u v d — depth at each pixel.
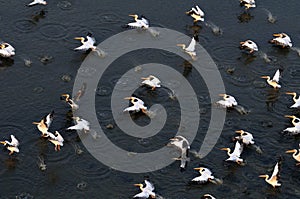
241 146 64.12
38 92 69.94
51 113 64.69
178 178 61.25
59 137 63.03
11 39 76.81
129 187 60.00
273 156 64.56
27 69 72.81
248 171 62.56
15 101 68.56
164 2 85.31
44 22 79.75
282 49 79.19
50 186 59.50
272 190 60.91
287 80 74.75
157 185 60.47
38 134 64.62
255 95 72.25
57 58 74.75
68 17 80.94
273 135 67.06
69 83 71.50
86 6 83.12
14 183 59.62
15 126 65.56
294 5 86.62
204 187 60.56
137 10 83.44
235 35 80.75
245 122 68.44
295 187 61.44
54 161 61.94
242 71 75.50
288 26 82.94
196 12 81.12
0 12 80.56
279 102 71.50
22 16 80.31
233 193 60.25
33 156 62.34
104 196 59.00
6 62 73.50
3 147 62.97
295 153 64.12
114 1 84.50
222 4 85.75
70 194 58.91
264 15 84.44
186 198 59.41
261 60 77.31
